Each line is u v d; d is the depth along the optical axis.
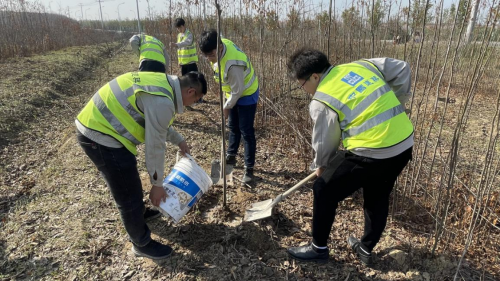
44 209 3.04
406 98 2.24
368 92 1.94
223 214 2.91
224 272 2.36
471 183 3.06
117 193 2.16
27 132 4.97
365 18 4.87
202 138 4.79
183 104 2.22
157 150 2.04
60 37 17.36
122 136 2.03
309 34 5.47
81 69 10.55
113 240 2.65
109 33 29.47
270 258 2.50
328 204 2.17
